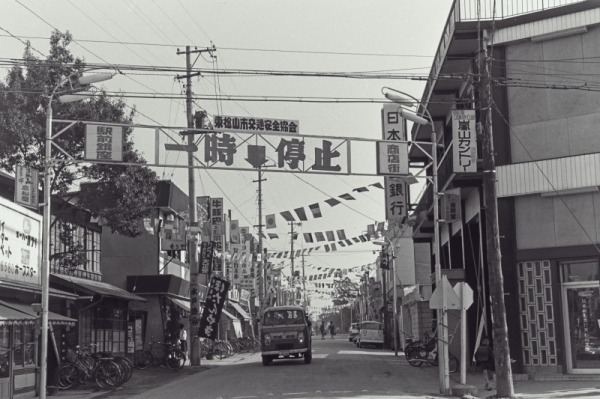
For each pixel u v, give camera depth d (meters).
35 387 20.41
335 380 22.30
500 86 23.38
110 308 29.81
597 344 21.58
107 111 24.06
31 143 22.91
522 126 23.09
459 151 21.61
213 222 39.03
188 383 23.30
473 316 27.95
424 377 23.80
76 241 28.78
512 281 22.80
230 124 18.83
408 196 30.81
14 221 19.48
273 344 29.91
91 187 24.70
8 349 18.83
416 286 40.53
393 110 25.16
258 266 68.00
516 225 22.98
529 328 22.50
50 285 23.89
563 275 22.31
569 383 20.42
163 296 35.12
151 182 25.41
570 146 22.38
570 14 22.45
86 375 21.92
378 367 27.98
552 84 22.73
